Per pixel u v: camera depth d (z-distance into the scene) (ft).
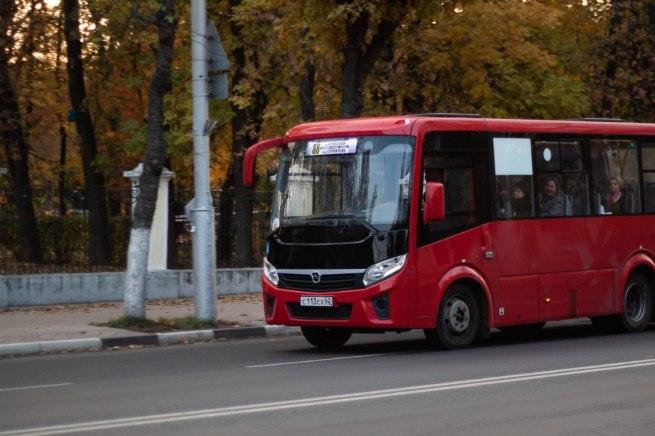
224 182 135.85
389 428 35.76
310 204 60.75
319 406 40.22
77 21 115.85
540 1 121.49
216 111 114.52
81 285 84.69
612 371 50.21
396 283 57.82
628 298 72.33
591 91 125.49
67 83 128.16
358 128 60.44
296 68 104.37
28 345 62.80
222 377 49.60
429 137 59.67
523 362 54.39
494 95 114.01
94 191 86.63
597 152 70.08
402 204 58.39
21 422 37.50
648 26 126.00
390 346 64.64
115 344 65.67
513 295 63.87
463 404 40.65
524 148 65.26
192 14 71.20
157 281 89.35
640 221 72.59
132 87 119.65
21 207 83.51
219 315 79.36
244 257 96.68
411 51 103.65
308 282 59.72
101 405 41.27
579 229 68.28
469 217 61.46
